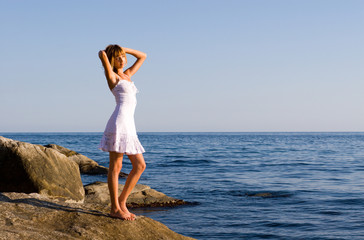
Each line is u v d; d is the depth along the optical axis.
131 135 4.37
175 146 76.62
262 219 11.65
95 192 12.41
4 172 7.53
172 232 4.96
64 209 4.62
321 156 44.66
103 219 4.53
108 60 4.41
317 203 14.23
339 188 18.08
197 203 14.21
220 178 22.48
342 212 12.58
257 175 24.22
